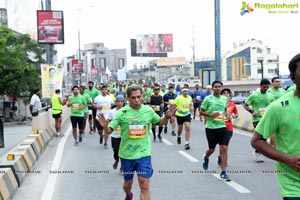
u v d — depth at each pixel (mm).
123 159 5770
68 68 76562
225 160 8250
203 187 7703
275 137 3381
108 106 13406
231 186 7723
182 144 13703
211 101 8414
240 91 64625
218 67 20156
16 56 24922
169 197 7055
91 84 17734
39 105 19062
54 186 8008
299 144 3219
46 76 21828
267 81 10031
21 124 24750
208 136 8531
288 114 3223
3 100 26406
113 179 8562
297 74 3166
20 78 25250
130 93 5727
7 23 42719
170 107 5781
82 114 13914
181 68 92688
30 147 10344
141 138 5715
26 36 27766
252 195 7062
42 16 24188
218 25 20031
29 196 7309
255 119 10289
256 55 79188
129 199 6168
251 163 10023
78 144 13883
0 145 10391
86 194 7410
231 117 8547
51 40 24359
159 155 11461
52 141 14750
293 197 3189
